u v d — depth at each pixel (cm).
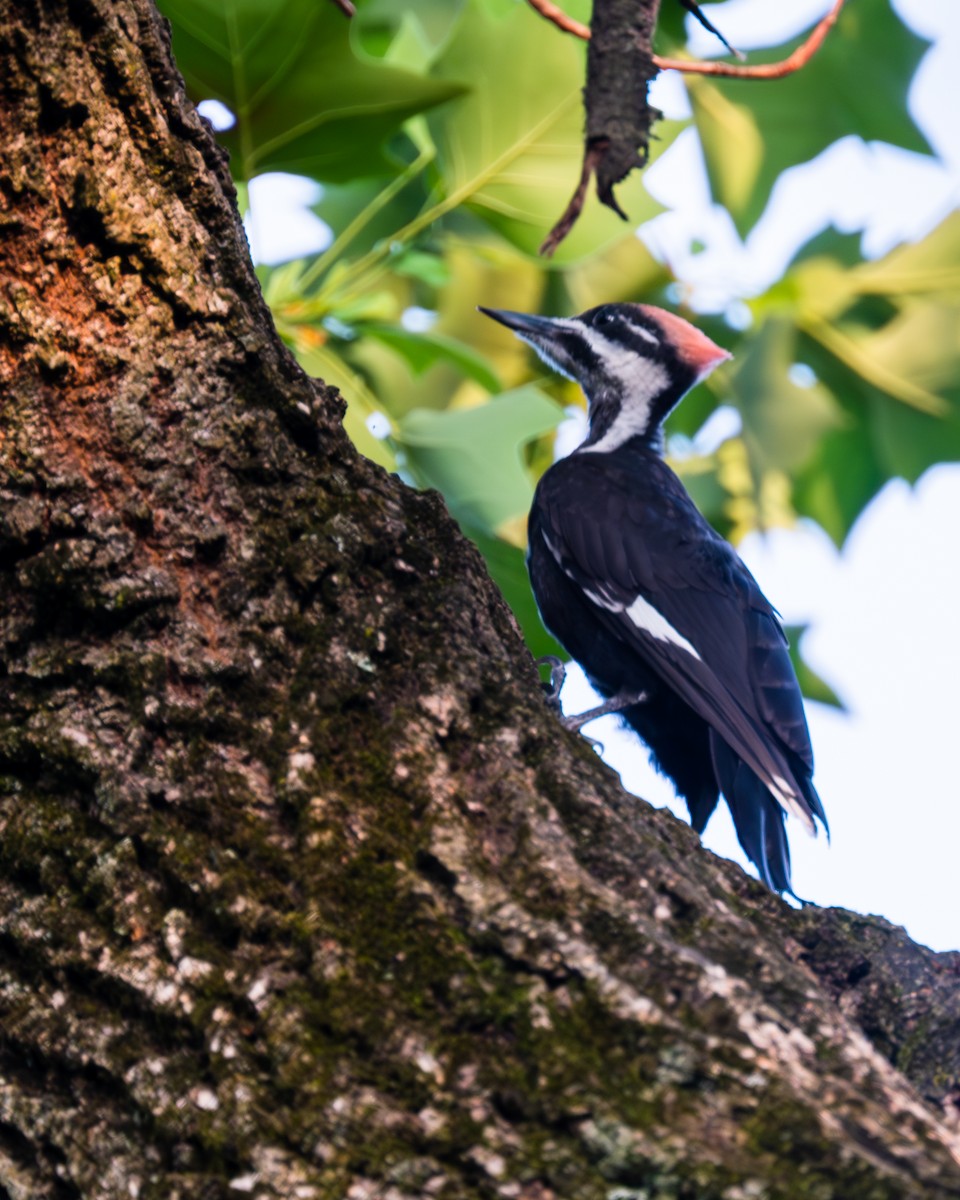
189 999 465
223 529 571
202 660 545
